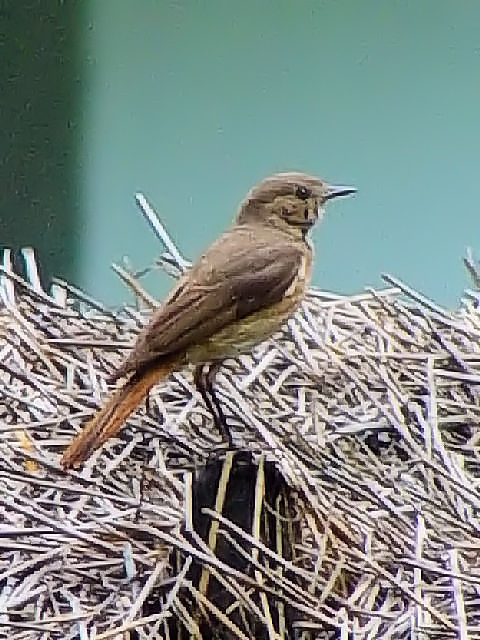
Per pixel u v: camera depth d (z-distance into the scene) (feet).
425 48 24.76
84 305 19.93
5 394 16.16
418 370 17.28
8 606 13.03
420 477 15.40
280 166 25.11
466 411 16.66
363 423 16.21
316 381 17.22
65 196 25.16
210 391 15.44
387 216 24.90
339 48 24.97
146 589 12.81
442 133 24.79
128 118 25.49
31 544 13.34
